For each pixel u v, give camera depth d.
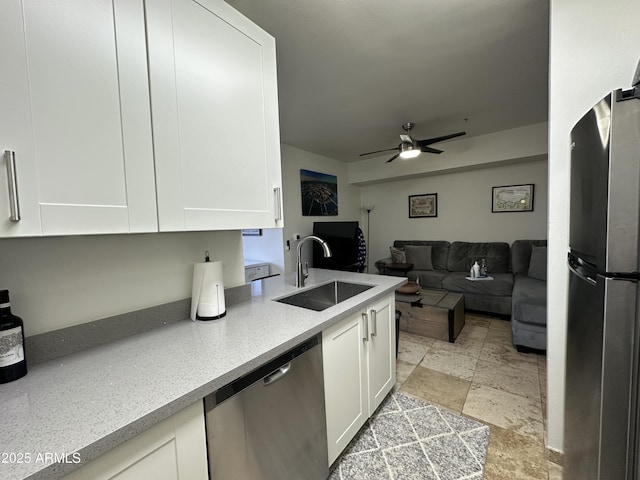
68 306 0.97
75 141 0.72
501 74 2.27
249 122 1.18
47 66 0.67
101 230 0.77
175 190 0.93
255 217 1.21
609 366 0.80
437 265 4.75
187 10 0.96
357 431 1.55
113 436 0.59
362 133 3.75
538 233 4.18
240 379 0.89
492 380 2.18
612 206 0.78
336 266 4.54
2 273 0.85
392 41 1.82
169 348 0.98
